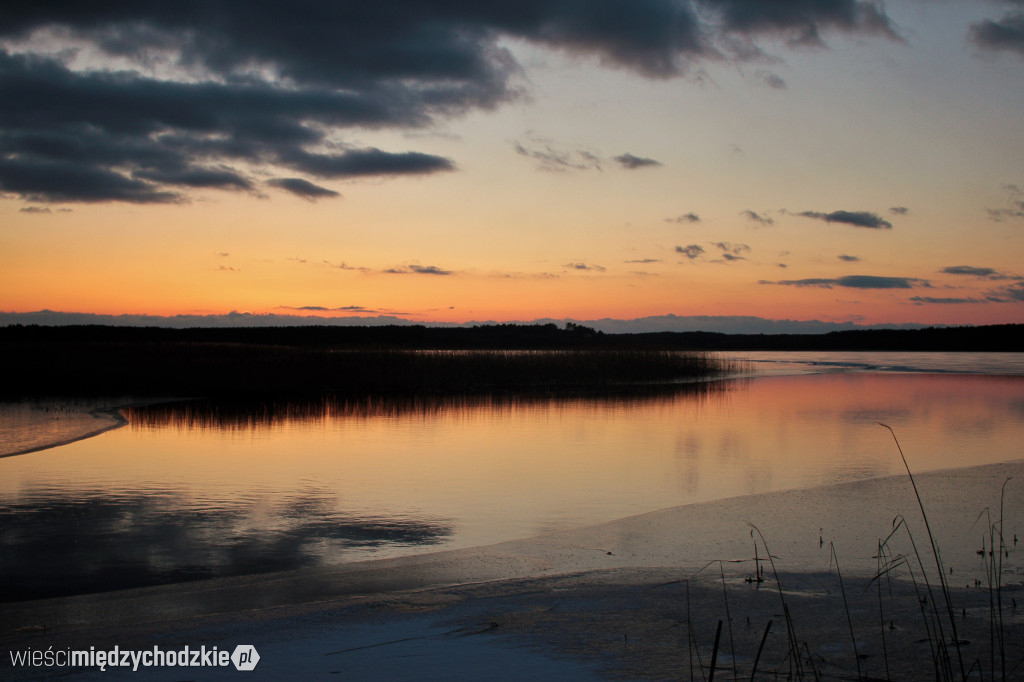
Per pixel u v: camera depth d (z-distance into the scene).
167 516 9.54
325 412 21.83
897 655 4.65
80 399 24.62
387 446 15.40
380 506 10.10
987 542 7.54
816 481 11.46
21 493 10.87
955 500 9.50
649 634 5.10
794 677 4.33
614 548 7.80
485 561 7.48
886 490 10.21
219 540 8.45
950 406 23.61
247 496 10.71
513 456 14.12
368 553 7.96
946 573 6.51
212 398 25.83
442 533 8.76
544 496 10.66
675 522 8.82
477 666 4.54
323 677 4.39
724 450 14.76
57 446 15.28
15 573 7.25
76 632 5.46
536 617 5.50
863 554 7.21
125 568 7.42
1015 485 10.37
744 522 8.69
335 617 5.57
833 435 16.91
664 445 15.50
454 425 18.94
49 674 4.54
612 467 12.95
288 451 14.73
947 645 4.80
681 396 27.59
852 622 5.29
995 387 31.92
